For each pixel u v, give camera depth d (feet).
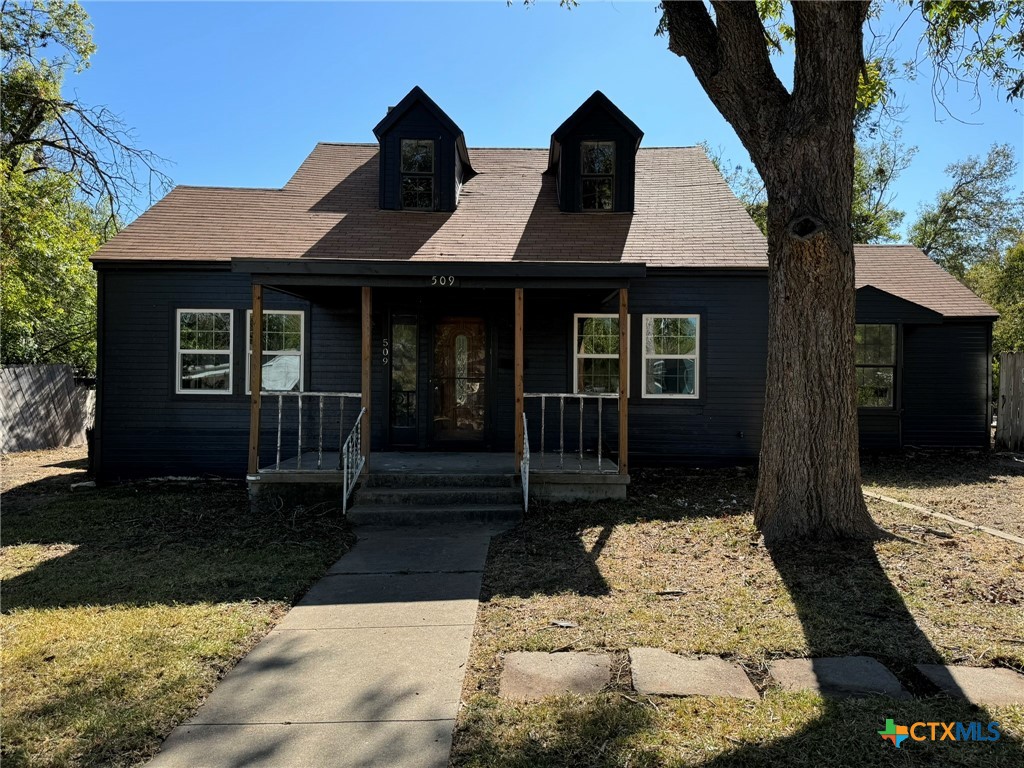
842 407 18.54
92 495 28.43
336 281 23.88
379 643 12.53
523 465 23.75
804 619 13.12
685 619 13.39
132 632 12.85
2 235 45.27
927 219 98.37
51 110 58.75
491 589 15.76
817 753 8.54
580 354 32.86
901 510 22.41
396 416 32.58
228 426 32.17
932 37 25.81
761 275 31.99
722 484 28.94
